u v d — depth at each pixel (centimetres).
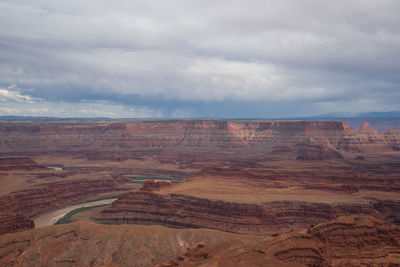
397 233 11212
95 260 12725
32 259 12481
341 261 9862
